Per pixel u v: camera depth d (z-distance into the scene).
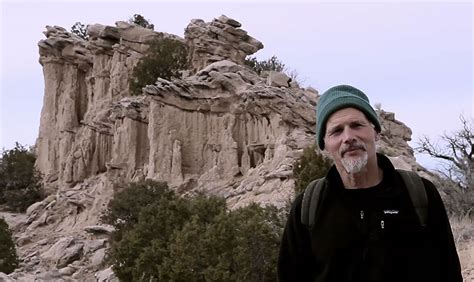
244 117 40.94
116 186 43.91
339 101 3.80
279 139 38.00
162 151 42.19
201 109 42.34
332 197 3.82
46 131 58.69
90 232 39.53
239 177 39.72
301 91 42.59
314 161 23.30
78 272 33.47
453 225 17.27
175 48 52.91
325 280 3.76
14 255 32.16
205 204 24.80
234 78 41.59
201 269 19.25
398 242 3.68
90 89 58.97
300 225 3.92
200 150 42.06
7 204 55.06
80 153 53.75
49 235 44.16
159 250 22.11
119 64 56.88
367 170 3.76
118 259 23.83
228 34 51.22
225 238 19.19
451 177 22.08
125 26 57.72
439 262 3.71
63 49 60.34
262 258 18.25
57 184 55.28
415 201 3.70
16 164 56.56
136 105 47.38
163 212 24.34
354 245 3.70
